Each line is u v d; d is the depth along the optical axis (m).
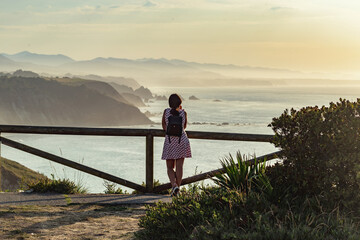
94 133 8.02
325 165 4.87
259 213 4.31
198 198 5.13
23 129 8.15
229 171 5.67
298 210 4.68
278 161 5.54
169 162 7.23
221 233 3.92
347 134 4.79
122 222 5.61
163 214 4.71
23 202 6.85
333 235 3.86
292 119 5.28
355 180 4.64
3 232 4.92
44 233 4.94
